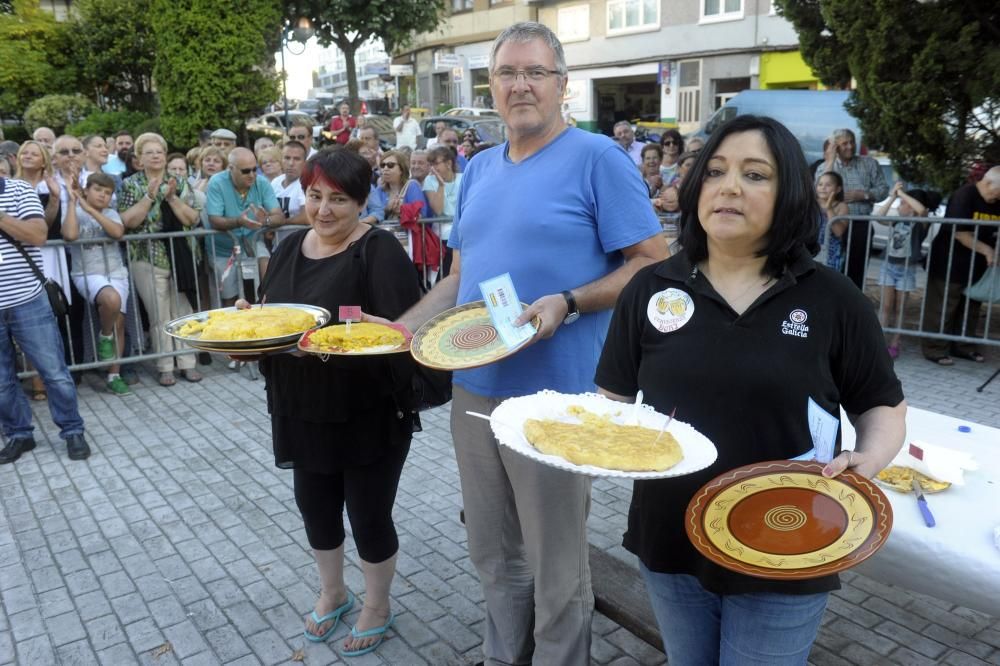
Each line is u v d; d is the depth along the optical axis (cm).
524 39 244
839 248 762
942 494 271
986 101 685
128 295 672
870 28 724
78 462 523
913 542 246
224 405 632
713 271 197
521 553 287
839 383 191
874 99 744
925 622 342
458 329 247
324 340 262
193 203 704
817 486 177
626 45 2627
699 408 191
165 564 398
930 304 721
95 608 361
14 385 523
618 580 344
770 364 183
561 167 248
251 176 684
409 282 302
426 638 337
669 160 961
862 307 185
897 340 747
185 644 335
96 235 639
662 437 179
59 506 462
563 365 253
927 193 779
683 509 197
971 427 329
